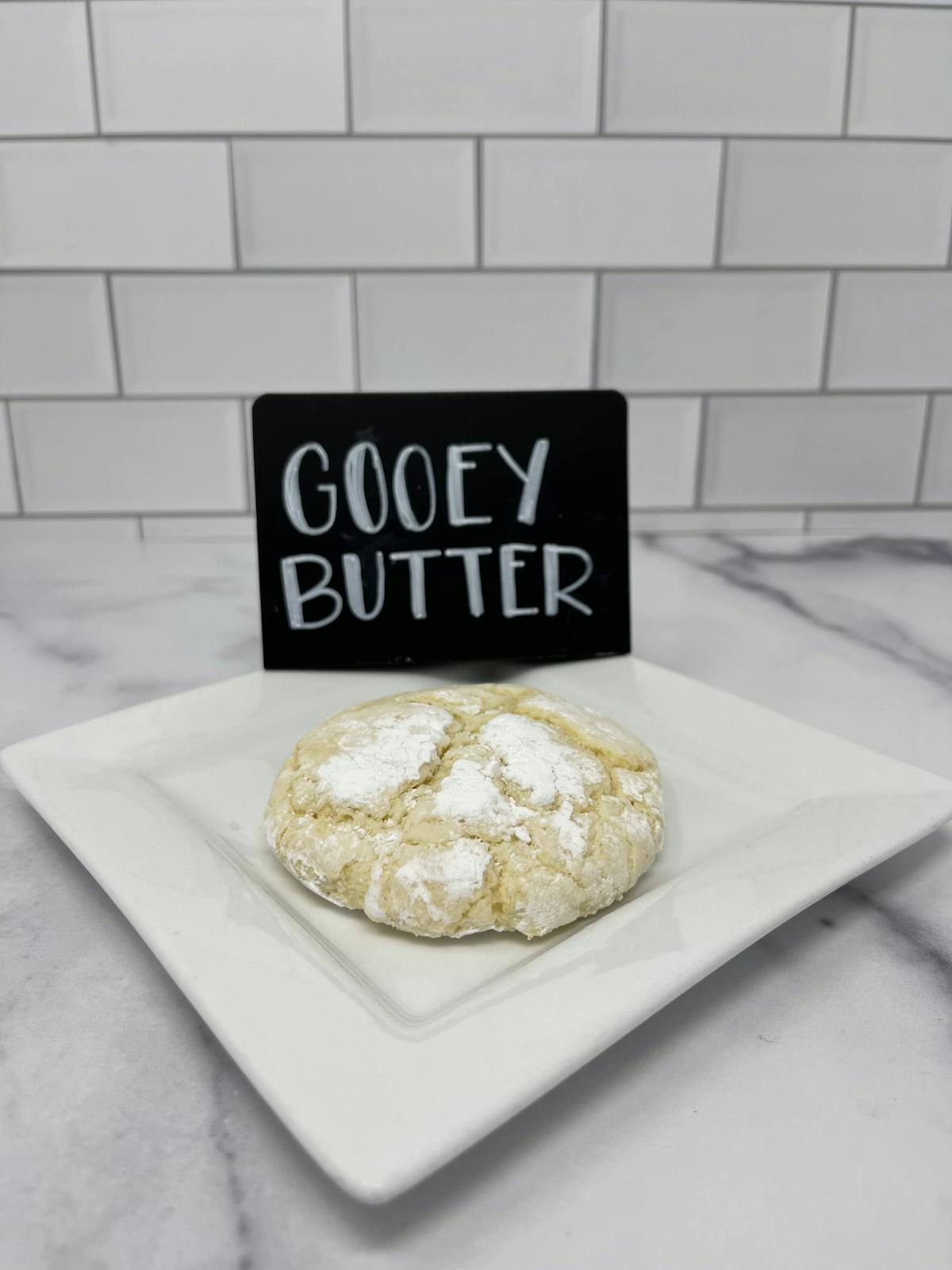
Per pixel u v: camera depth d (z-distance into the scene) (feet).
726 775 1.10
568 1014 0.69
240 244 1.95
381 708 1.05
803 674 1.47
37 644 1.58
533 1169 0.66
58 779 1.03
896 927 0.90
